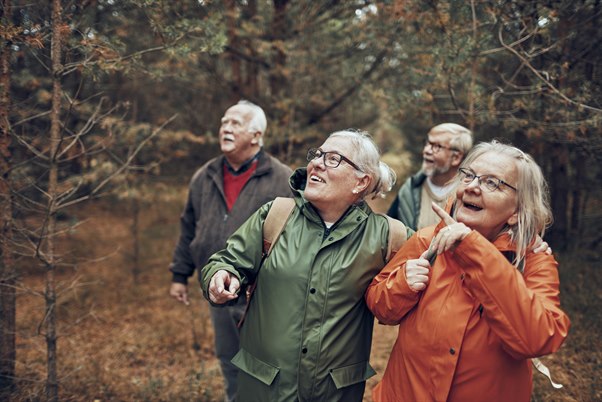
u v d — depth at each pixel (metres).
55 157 2.83
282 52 5.66
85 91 5.88
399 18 3.81
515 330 1.48
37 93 4.02
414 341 1.71
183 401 3.32
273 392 1.90
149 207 7.43
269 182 3.15
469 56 3.51
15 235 3.31
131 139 4.87
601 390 2.95
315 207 2.02
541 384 3.10
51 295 2.94
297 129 5.90
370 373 2.01
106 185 5.45
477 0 3.43
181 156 5.92
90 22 3.56
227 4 5.23
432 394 1.66
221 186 3.18
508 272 1.50
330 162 1.96
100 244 7.60
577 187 4.98
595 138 3.34
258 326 1.98
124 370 3.90
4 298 3.14
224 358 3.18
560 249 5.20
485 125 4.61
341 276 1.91
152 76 3.18
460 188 1.69
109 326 4.87
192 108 6.43
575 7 3.32
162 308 5.41
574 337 3.65
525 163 1.65
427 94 3.78
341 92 6.29
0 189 2.94
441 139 3.02
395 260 1.88
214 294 1.87
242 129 3.13
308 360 1.87
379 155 2.08
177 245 3.46
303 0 5.69
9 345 3.19
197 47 3.58
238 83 6.12
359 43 5.72
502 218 1.64
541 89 3.29
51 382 2.98
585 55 3.50
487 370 1.60
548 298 1.58
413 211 3.15
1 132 2.91
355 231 1.98
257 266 2.05
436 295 1.69
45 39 2.81
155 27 3.10
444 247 1.57
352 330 1.94
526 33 3.54
